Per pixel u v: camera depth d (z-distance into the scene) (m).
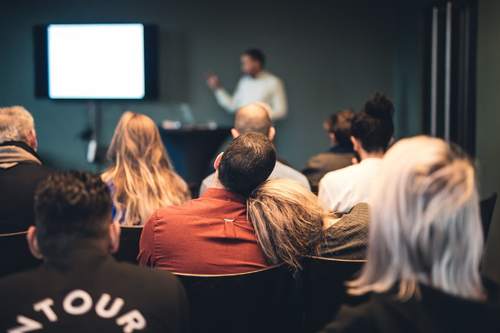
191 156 7.70
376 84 8.56
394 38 8.51
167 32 8.58
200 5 8.55
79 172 1.83
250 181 2.62
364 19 8.52
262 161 2.61
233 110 8.37
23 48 8.66
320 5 8.51
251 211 2.56
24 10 8.62
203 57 8.59
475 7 5.94
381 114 3.70
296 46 8.55
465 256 1.53
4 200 3.10
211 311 2.54
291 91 8.61
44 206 1.73
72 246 1.73
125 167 3.39
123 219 3.33
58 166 8.81
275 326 2.64
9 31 8.65
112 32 8.34
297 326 2.73
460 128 6.53
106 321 1.69
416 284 1.53
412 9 7.71
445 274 1.52
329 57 8.55
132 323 1.71
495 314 1.49
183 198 3.50
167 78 8.63
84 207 1.73
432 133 7.27
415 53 7.61
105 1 8.58
